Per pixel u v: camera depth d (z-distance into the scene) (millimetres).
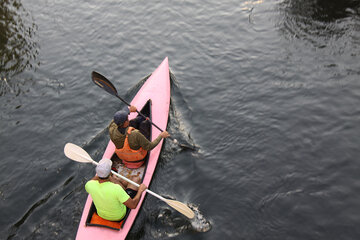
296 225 4074
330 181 4500
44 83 6793
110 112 6102
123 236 3906
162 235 4035
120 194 3531
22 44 7867
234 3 8531
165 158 4984
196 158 4988
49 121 5965
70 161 5152
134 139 4312
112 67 7133
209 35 7641
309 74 6223
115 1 9188
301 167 4727
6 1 9469
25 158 5297
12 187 4852
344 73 6117
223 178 4688
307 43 6918
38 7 9156
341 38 6879
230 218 4199
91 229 3920
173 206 4016
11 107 6266
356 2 7715
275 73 6383
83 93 6535
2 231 4289
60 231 4207
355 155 4777
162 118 5527
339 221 4059
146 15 8531
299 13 7766
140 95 5992
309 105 5633
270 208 4277
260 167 4797
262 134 5281
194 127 5527
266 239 3967
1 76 6996
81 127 5820
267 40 7207
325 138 5074
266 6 8219
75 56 7469
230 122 5566
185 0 8891
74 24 8453
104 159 3486
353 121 5254
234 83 6344
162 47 7512
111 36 7977
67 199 4570
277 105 5742
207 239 3982
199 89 6309
